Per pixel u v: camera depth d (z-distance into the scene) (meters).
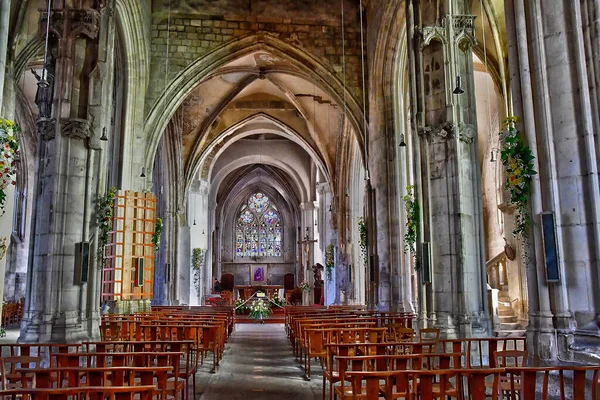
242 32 24.91
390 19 21.62
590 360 7.38
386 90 22.94
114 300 20.00
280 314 40.44
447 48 13.74
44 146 13.49
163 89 23.92
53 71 13.73
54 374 8.38
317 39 25.23
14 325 26.53
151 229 21.62
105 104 14.52
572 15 8.34
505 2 9.20
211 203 47.12
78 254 13.27
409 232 17.19
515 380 8.54
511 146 8.75
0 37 8.37
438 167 13.60
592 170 7.99
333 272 38.62
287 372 13.20
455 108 13.51
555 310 8.19
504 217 23.19
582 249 8.03
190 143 34.25
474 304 12.95
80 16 13.78
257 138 47.22
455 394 7.28
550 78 8.49
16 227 31.14
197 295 39.00
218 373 12.99
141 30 22.38
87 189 13.62
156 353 7.77
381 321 16.06
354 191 33.81
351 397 7.34
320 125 35.44
